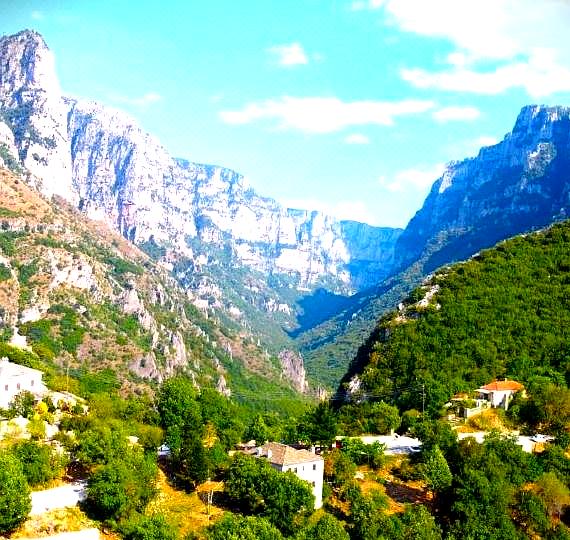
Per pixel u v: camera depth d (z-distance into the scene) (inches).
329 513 4692.4
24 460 4377.5
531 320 7647.6
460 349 7386.8
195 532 4180.6
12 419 5364.2
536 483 4889.3
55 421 5615.2
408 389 7022.6
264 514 4382.4
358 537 4379.9
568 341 7194.9
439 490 4798.2
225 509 4552.2
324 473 5093.5
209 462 4837.6
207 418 6318.9
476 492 4616.1
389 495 4977.9
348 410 6909.5
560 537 4515.3
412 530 4330.7
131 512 4249.5
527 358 7037.4
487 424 6018.7
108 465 4306.1
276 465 4758.9
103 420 5575.8
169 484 4867.1
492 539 4360.2
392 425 6294.3
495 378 6889.8
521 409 6131.9
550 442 5575.8
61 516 4099.4
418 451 5585.6
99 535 4045.3
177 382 6461.6
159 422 6186.0
